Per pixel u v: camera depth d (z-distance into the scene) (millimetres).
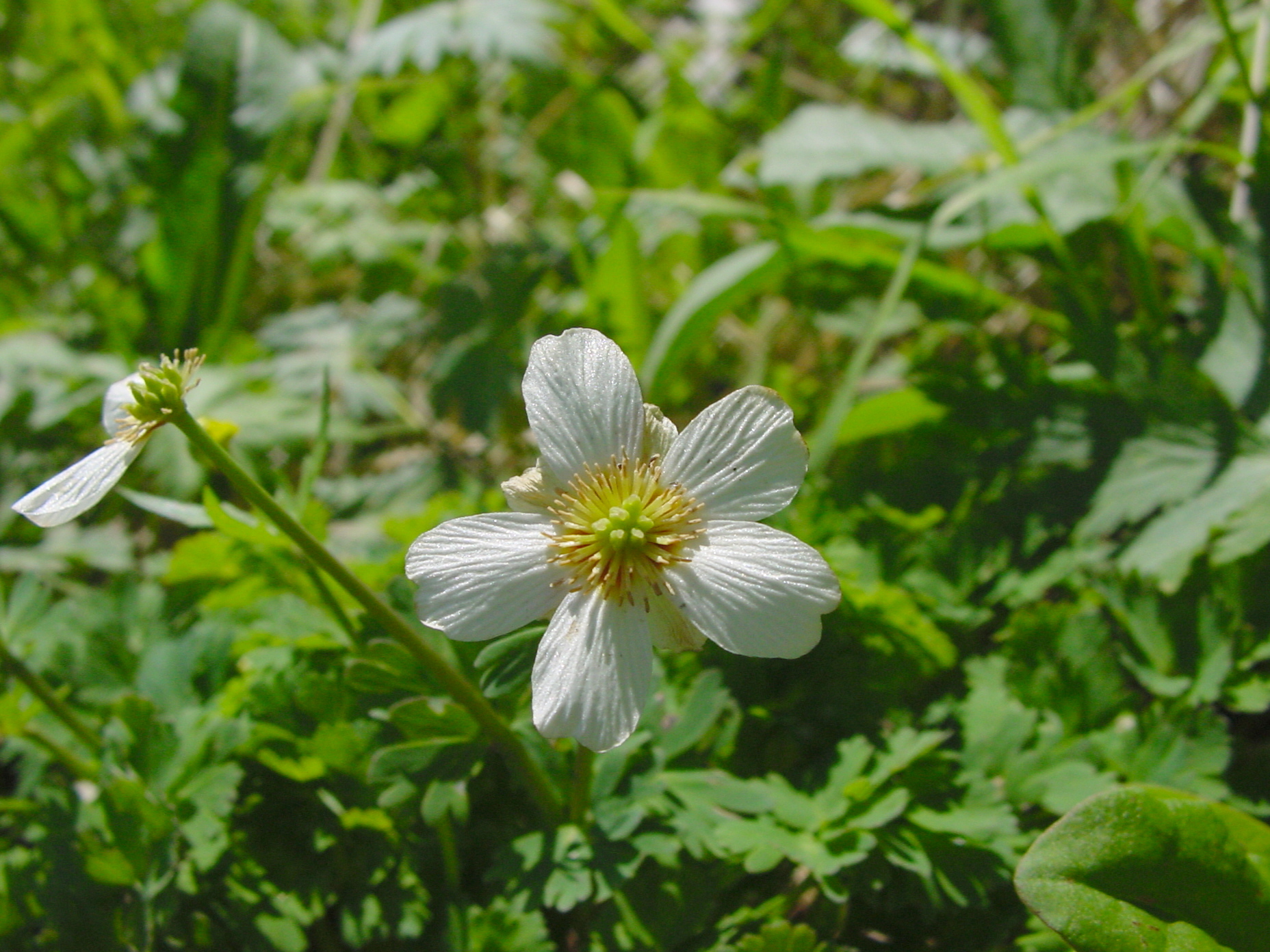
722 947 134
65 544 223
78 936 142
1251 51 209
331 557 129
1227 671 151
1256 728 176
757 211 204
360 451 259
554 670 123
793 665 157
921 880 139
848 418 199
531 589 125
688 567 125
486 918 138
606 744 121
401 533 171
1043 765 145
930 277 206
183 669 158
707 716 143
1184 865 127
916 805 142
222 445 135
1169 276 238
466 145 301
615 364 130
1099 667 155
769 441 127
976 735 149
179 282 262
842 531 173
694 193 227
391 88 297
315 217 272
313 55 299
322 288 298
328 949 149
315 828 146
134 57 328
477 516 127
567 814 141
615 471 128
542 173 299
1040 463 181
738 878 146
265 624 154
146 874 140
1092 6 278
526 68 254
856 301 233
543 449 128
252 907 142
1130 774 148
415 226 286
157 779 146
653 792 139
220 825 142
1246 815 135
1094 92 260
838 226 206
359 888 144
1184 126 203
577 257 248
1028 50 236
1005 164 197
